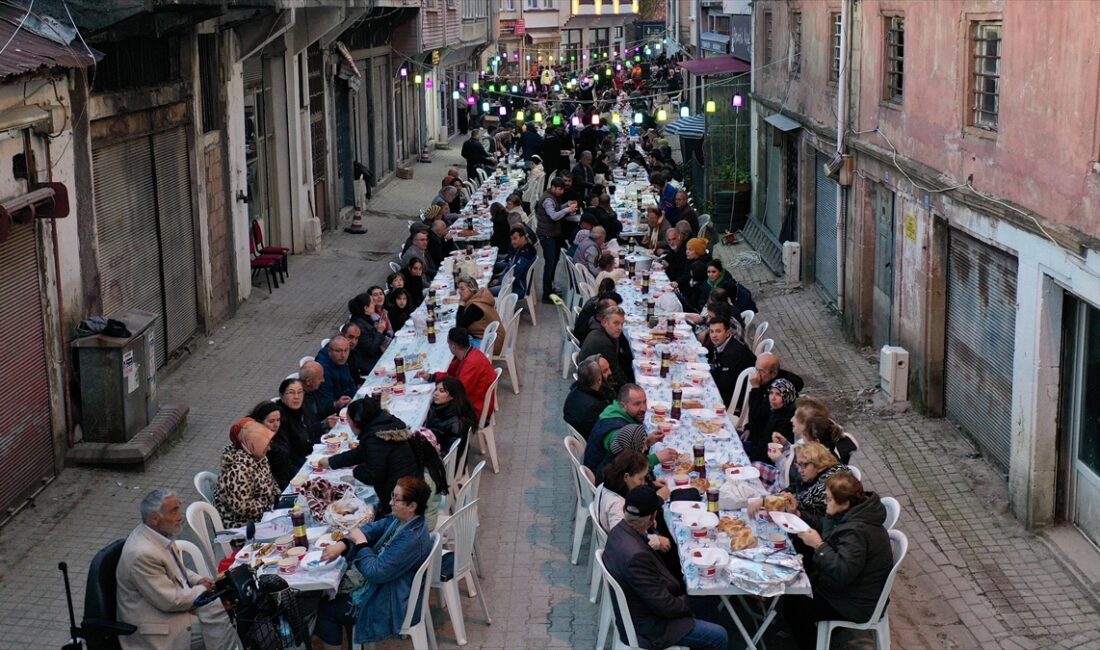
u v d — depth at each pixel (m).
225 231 17.75
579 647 8.72
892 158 14.38
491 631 8.98
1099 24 8.96
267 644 7.17
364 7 24.19
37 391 11.24
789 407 10.19
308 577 7.77
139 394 12.20
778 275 21.41
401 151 36.03
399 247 24.16
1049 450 10.31
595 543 9.46
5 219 9.83
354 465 9.48
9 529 10.59
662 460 9.43
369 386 11.88
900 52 14.95
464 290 14.46
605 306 12.44
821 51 18.77
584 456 9.95
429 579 8.07
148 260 14.74
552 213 19.48
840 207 17.08
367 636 7.92
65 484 11.48
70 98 11.95
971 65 12.02
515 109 43.66
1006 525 10.66
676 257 17.42
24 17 11.54
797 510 8.50
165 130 15.27
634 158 30.62
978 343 12.20
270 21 18.05
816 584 7.96
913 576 9.92
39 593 9.49
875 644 8.27
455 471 10.52
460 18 40.47
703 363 12.41
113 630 7.38
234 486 9.00
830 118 18.12
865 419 13.52
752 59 25.48
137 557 7.49
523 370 15.89
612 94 45.31
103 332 11.85
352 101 28.52
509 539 10.63
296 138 22.41
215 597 7.41
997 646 8.80
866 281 16.19
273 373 15.37
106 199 13.39
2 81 10.39
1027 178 10.44
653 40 67.12
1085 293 9.28
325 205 25.47
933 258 13.12
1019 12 10.59
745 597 8.80
